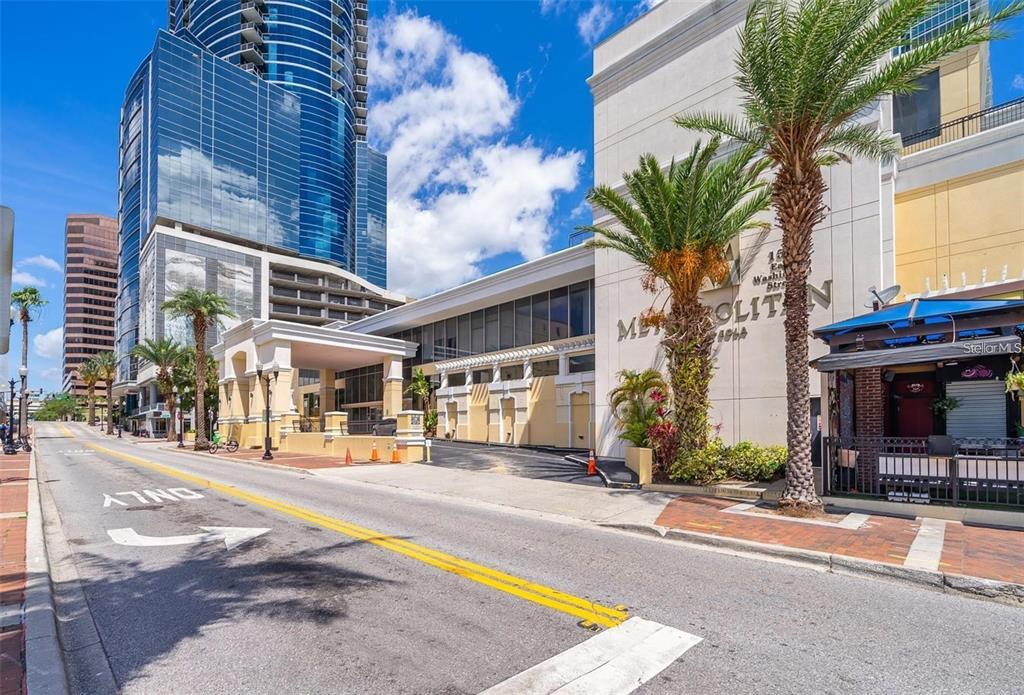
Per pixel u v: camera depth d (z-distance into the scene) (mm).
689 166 14570
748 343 17109
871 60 10477
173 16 131500
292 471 20062
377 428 33094
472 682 4090
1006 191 13844
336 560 7461
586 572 6977
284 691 3992
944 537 8414
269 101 102688
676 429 14938
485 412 33969
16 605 5555
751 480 13531
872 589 6426
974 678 4238
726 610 5652
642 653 4605
